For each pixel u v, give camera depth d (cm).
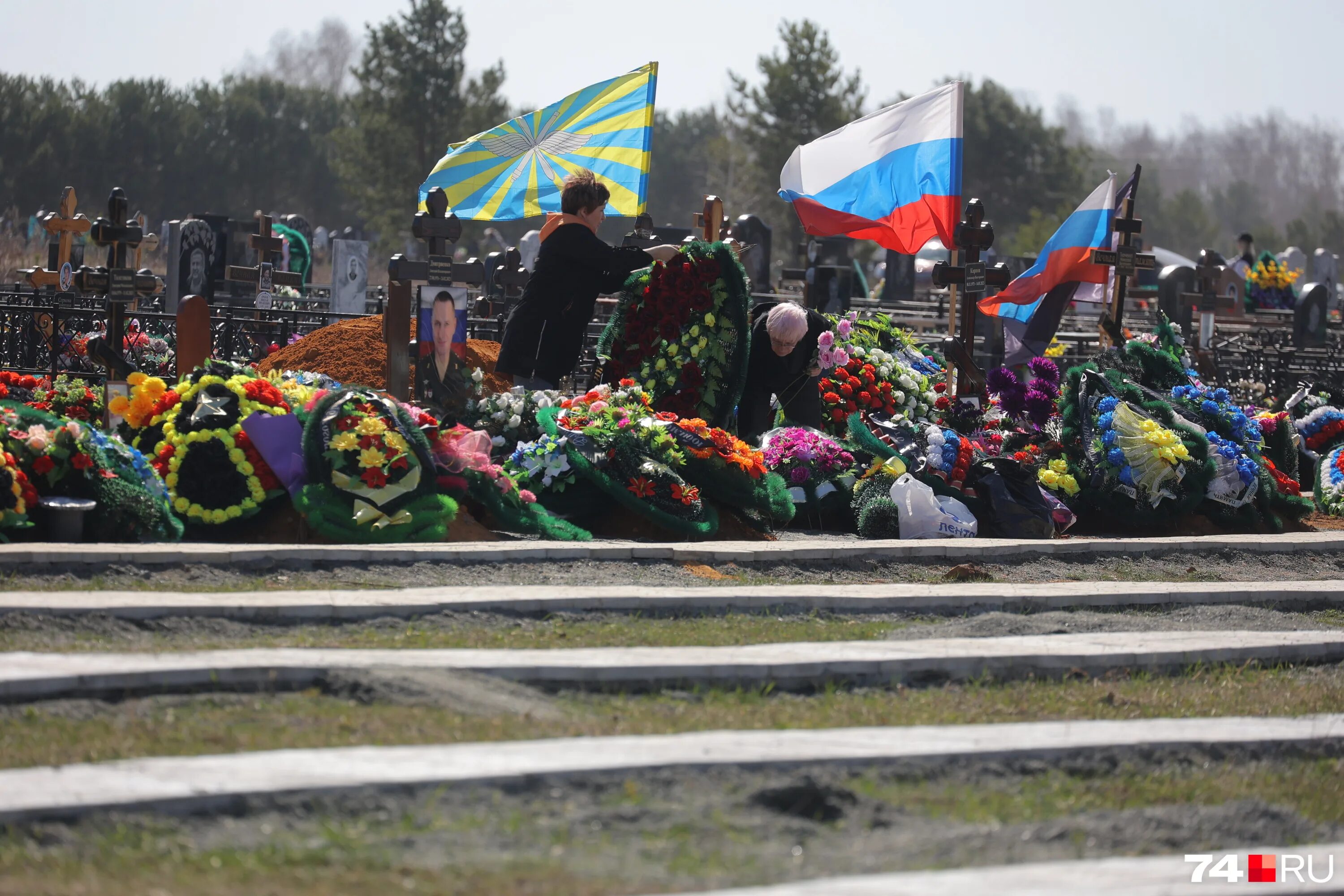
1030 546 1923
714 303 2141
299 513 1669
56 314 2978
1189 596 1692
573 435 1894
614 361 2195
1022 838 855
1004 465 2133
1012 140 12875
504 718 1027
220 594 1306
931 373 2577
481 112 10075
